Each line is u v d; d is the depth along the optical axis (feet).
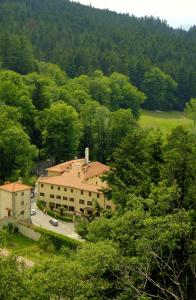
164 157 150.92
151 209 110.73
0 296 79.15
